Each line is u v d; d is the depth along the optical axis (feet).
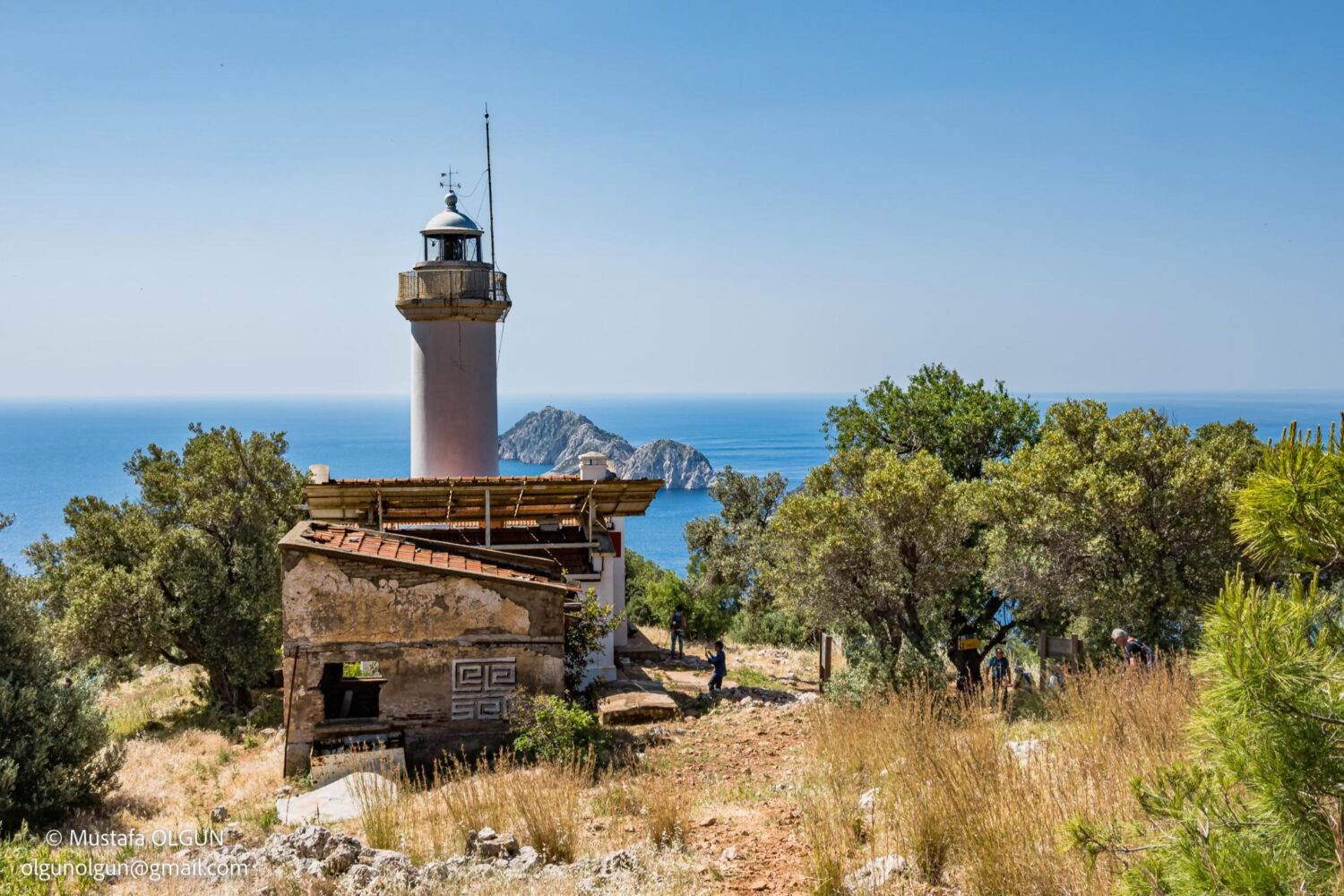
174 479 90.99
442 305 99.30
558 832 31.81
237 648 81.97
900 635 67.82
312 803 42.55
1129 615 64.49
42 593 85.56
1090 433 76.07
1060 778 25.96
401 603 54.34
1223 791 14.98
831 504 67.77
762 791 39.40
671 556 481.87
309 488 72.90
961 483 79.51
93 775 50.52
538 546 77.71
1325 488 14.32
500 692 55.11
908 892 23.75
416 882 27.68
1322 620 13.99
